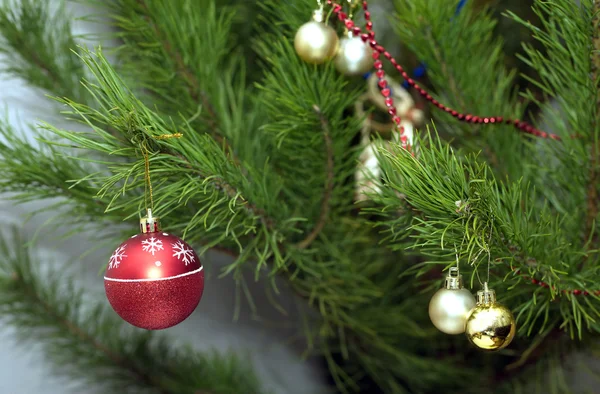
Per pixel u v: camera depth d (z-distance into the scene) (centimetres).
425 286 97
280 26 90
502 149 88
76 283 119
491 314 71
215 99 87
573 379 105
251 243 82
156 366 106
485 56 91
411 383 103
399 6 88
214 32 88
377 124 95
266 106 87
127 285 71
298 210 87
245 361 116
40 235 117
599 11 72
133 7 84
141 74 87
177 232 83
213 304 125
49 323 103
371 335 97
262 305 128
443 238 71
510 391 100
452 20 87
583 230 82
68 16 100
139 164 71
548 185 86
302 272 92
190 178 74
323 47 79
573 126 80
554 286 73
